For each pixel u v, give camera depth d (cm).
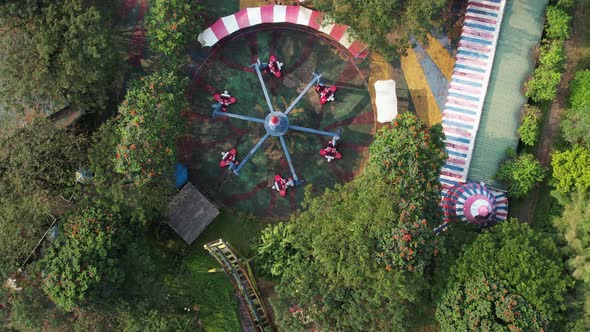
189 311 4116
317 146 4353
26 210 3712
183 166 4244
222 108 4347
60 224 3781
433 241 3497
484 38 4200
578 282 3597
